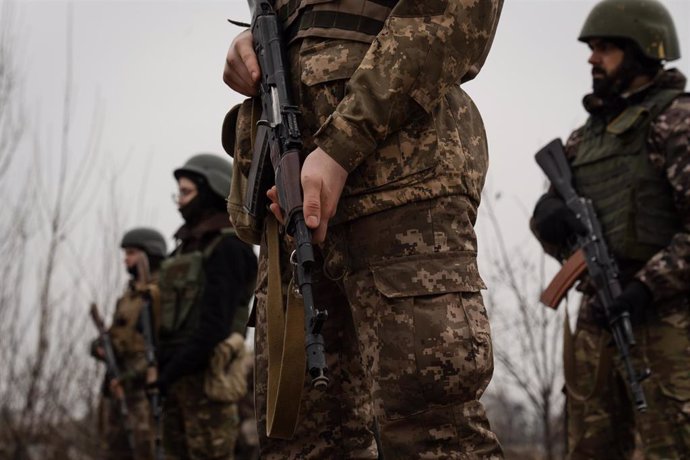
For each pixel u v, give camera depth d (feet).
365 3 7.16
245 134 7.97
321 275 7.51
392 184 6.86
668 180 13.33
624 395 13.98
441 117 7.08
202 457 19.24
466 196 7.06
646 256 13.46
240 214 7.94
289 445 7.74
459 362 6.61
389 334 6.76
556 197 14.90
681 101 13.52
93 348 27.50
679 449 12.98
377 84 6.70
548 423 21.90
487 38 7.05
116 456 27.66
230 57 7.74
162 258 28.12
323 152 6.67
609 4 14.38
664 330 13.14
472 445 6.71
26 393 30.04
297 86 7.30
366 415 7.82
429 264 6.77
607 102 14.30
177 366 18.92
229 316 19.20
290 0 7.55
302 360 6.89
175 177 20.81
